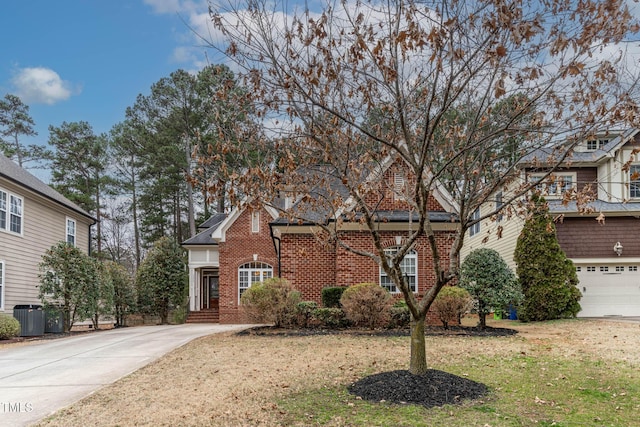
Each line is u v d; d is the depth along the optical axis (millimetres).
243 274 22469
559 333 13258
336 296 15594
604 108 5863
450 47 5098
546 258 18062
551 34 5680
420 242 16578
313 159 7230
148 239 40625
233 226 22703
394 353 9938
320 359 9422
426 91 6559
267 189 6902
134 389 7289
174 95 32812
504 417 5762
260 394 6836
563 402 6438
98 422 5699
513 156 8047
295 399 6547
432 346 10797
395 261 6805
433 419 5656
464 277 14391
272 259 22406
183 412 6043
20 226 18766
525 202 8109
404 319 14328
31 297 19422
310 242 17703
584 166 20719
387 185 7961
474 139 7109
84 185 40656
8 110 39781
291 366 8781
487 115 6918
